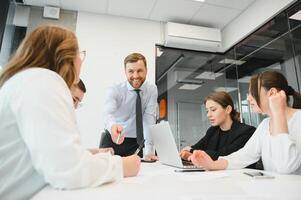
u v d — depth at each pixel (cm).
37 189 58
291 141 95
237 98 349
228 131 177
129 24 342
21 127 54
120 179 68
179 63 369
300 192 63
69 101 61
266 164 112
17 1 303
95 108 304
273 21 290
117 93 210
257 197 57
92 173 59
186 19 349
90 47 319
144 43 343
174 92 357
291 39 269
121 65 325
